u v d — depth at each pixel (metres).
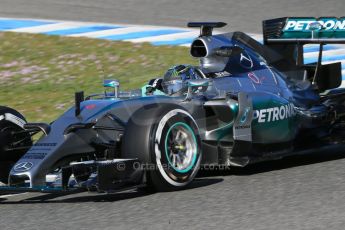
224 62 25.22
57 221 18.42
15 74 44.97
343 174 22.48
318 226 16.48
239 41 26.14
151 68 44.12
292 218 17.33
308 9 56.53
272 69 26.50
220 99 23.69
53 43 50.12
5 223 18.64
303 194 19.94
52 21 55.00
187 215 18.20
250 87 25.22
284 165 25.25
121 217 18.41
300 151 25.70
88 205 20.22
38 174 20.72
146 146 20.55
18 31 52.53
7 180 24.02
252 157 23.92
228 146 23.98
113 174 20.09
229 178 23.16
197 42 25.42
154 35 50.97
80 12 57.72
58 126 22.64
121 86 40.81
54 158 21.19
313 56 44.84
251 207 18.72
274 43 27.59
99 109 22.89
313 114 26.38
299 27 26.89
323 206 18.36
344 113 27.41
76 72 44.69
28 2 60.69
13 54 48.44
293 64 27.55
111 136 22.86
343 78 41.06
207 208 18.86
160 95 24.23
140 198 20.62
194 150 21.69
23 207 20.70
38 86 42.50
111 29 52.75
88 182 20.41
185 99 23.64
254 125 24.06
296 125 25.88
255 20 54.19
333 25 26.41
